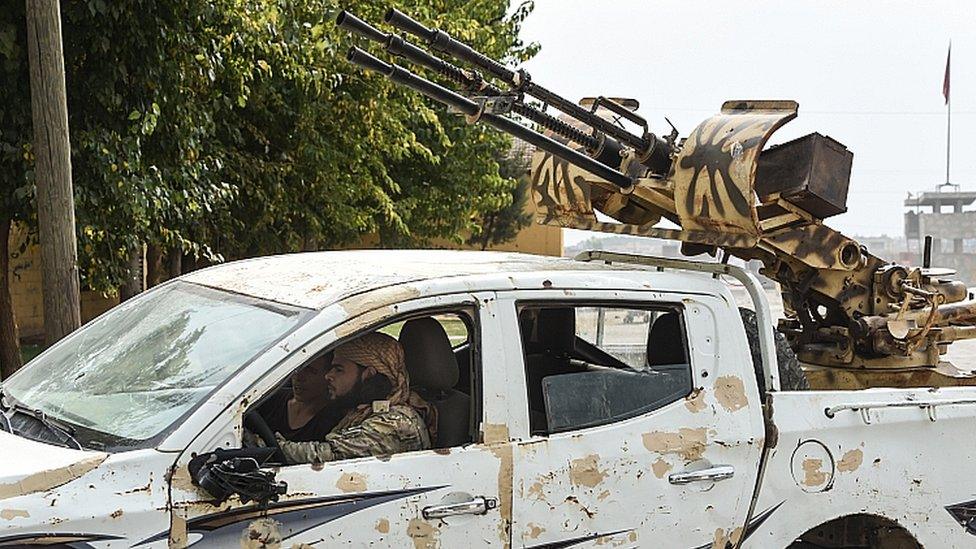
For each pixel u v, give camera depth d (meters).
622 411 4.38
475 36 17.44
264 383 3.71
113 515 3.45
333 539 3.76
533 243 31.45
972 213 40.00
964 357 14.73
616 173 5.15
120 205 10.38
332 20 12.80
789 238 5.29
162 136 11.21
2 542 3.30
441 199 20.69
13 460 3.53
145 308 4.59
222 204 13.62
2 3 9.40
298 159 15.51
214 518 3.59
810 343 5.82
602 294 4.42
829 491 4.68
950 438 4.95
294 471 3.75
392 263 4.50
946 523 4.91
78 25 9.98
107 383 4.10
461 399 4.29
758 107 4.93
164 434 3.63
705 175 4.89
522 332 4.44
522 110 4.87
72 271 7.86
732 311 4.68
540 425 4.26
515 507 4.07
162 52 10.38
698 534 4.40
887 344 5.52
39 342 18.70
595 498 4.20
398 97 15.87
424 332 4.34
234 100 13.02
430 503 3.92
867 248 5.53
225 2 10.98
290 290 4.17
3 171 10.04
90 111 10.41
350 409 4.19
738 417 4.54
